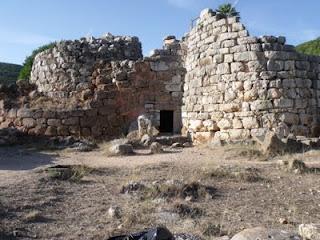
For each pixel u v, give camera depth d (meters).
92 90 24.73
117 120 23.64
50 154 18.41
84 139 21.77
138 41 29.06
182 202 9.91
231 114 19.28
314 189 11.34
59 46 27.22
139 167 13.66
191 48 22.00
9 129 22.03
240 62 19.22
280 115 18.64
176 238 7.14
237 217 9.14
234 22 19.61
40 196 10.12
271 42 19.14
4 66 68.44
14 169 14.02
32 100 25.58
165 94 24.27
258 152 16.44
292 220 9.01
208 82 20.22
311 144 17.31
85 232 8.16
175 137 21.00
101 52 27.12
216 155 16.81
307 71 19.56
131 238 7.23
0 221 8.49
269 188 11.39
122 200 10.10
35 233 8.08
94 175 12.63
